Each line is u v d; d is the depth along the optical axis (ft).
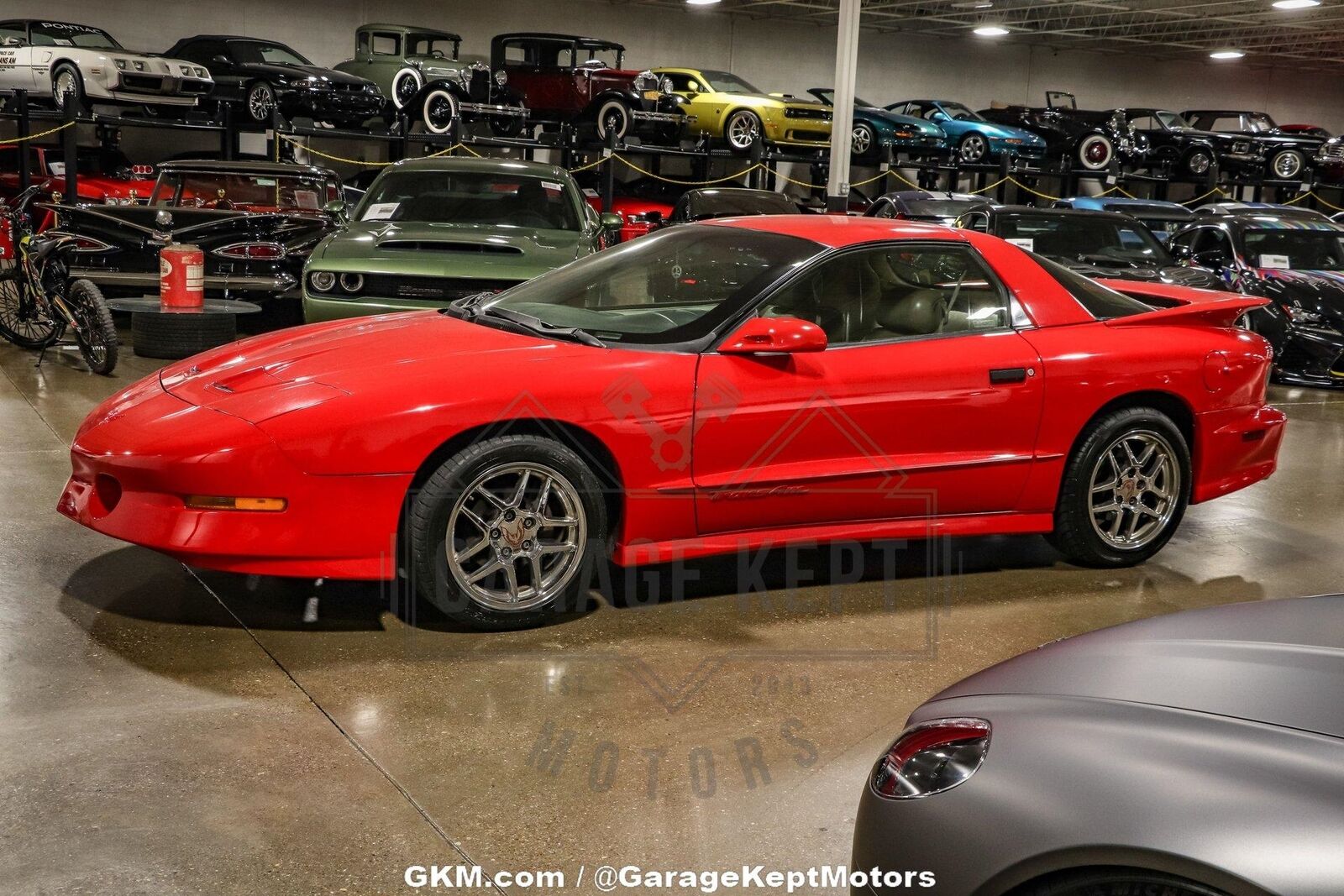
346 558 10.89
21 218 26.76
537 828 8.02
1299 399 29.40
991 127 67.10
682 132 59.26
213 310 25.89
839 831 8.16
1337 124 108.06
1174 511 14.40
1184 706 5.66
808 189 82.53
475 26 72.23
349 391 10.89
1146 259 32.07
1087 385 13.39
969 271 13.38
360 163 53.67
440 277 21.54
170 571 12.82
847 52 49.37
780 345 11.53
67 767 8.52
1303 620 6.84
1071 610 12.98
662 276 13.11
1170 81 99.71
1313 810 4.72
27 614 11.39
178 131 64.75
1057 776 5.30
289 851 7.61
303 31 67.41
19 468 16.72
